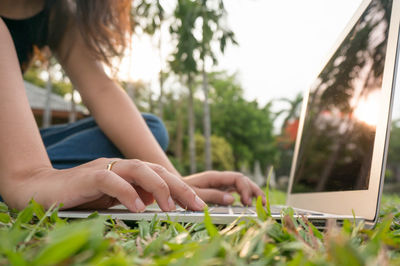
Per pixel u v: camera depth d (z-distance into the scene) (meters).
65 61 1.40
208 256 0.31
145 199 0.76
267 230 0.45
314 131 1.29
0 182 0.72
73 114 15.73
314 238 0.44
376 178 0.69
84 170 0.70
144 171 0.68
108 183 0.65
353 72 0.97
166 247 0.40
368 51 0.88
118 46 1.60
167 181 0.71
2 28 0.87
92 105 1.29
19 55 1.38
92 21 1.38
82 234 0.27
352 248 0.30
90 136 1.25
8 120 0.74
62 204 0.62
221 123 30.84
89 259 0.32
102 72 1.35
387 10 0.81
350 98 0.96
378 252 0.36
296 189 1.41
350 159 0.87
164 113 29.27
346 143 0.92
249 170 31.25
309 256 0.37
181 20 18.09
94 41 1.40
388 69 0.74
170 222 0.55
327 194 1.00
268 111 31.50
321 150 1.15
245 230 0.47
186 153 27.69
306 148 1.36
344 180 0.88
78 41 1.38
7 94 0.76
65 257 0.28
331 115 1.11
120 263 0.28
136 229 0.59
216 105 31.31
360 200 0.74
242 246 0.38
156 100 28.55
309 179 1.24
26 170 0.72
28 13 1.36
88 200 0.68
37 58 1.65
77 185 0.67
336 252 0.30
